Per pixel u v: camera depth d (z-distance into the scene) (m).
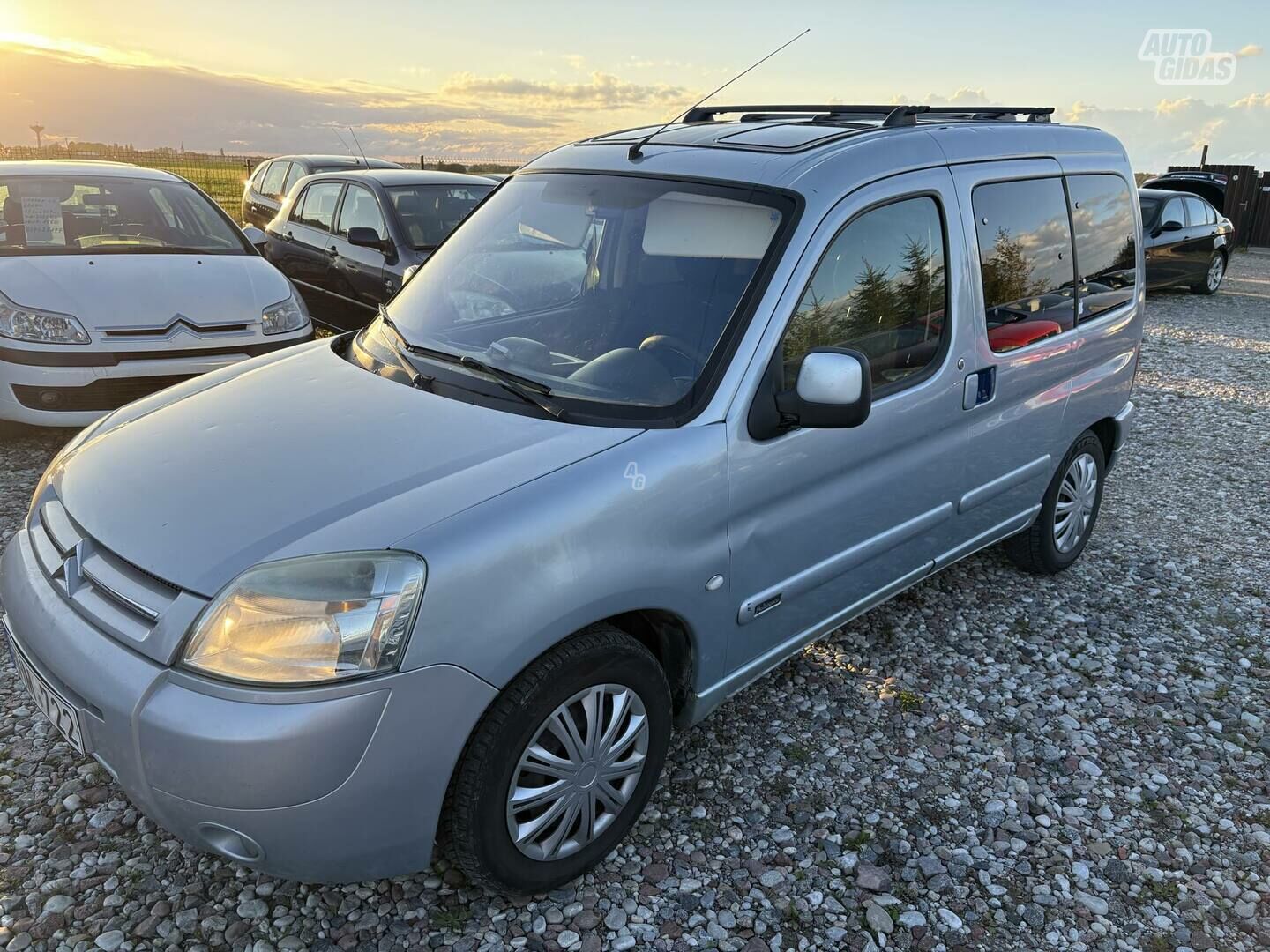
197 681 1.92
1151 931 2.39
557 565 2.11
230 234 6.40
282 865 2.00
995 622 3.98
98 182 6.12
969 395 3.31
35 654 2.21
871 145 2.99
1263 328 12.05
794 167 2.80
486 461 2.23
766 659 2.88
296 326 5.77
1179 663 3.72
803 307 2.65
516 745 2.14
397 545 1.97
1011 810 2.82
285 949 2.22
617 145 3.32
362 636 1.92
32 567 2.38
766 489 2.60
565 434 2.36
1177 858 2.66
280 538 2.03
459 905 2.38
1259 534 5.09
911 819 2.76
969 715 3.30
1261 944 2.37
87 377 4.99
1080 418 4.10
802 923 2.37
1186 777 3.02
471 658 2.00
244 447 2.40
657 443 2.36
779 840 2.65
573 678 2.22
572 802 2.33
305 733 1.88
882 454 2.99
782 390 2.59
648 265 2.81
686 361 2.55
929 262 3.10
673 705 2.72
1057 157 3.82
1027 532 4.21
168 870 2.44
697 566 2.45
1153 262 14.17
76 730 2.12
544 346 2.74
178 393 2.94
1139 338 4.48
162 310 5.25
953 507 3.45
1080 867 2.60
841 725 3.21
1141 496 5.68
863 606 3.22
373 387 2.71
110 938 2.23
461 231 3.42
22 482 4.92
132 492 2.29
